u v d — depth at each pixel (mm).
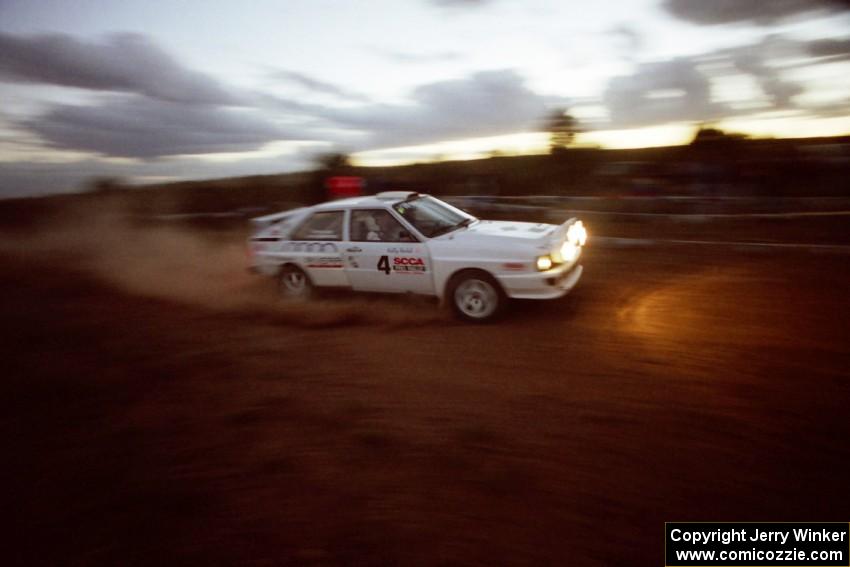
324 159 15055
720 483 2744
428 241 5660
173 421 3818
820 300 5484
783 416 3307
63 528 2738
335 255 6180
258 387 4316
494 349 4793
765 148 12672
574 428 3371
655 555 2316
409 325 5598
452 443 3307
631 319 5309
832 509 2523
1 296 8242
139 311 6871
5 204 23938
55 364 5023
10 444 3611
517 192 15391
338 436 3477
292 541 2543
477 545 2445
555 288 5242
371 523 2635
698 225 10664
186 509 2826
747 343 4477
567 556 2348
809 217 10203
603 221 11906
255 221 7227
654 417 3424
